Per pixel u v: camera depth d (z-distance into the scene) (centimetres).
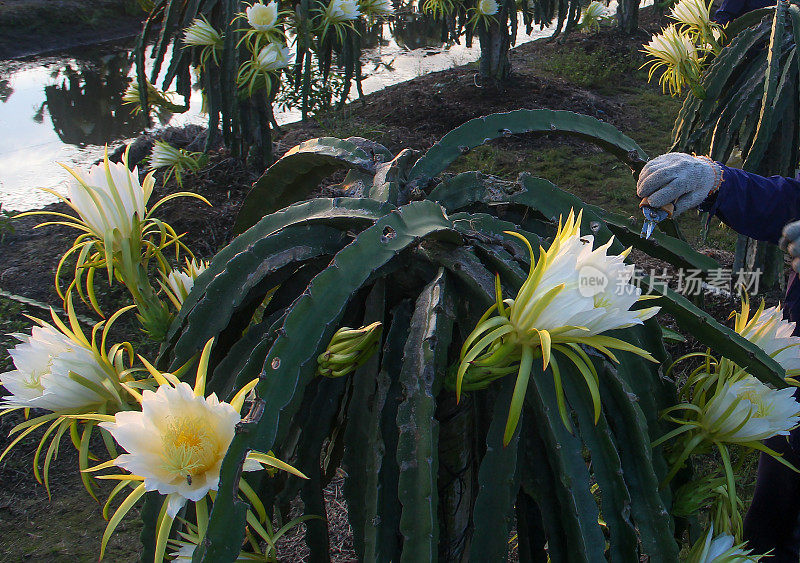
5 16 578
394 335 72
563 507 64
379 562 66
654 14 639
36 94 500
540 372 64
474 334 58
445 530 91
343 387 77
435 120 392
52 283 252
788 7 176
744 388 74
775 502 131
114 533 166
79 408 69
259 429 56
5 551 160
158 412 56
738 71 201
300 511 161
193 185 302
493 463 66
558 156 358
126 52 601
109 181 75
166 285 86
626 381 71
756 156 180
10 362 209
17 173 364
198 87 515
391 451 70
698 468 171
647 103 439
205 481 56
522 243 76
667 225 106
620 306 59
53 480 181
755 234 104
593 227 83
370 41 635
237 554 55
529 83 445
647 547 66
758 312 83
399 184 83
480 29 419
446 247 72
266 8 253
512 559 141
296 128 397
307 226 76
